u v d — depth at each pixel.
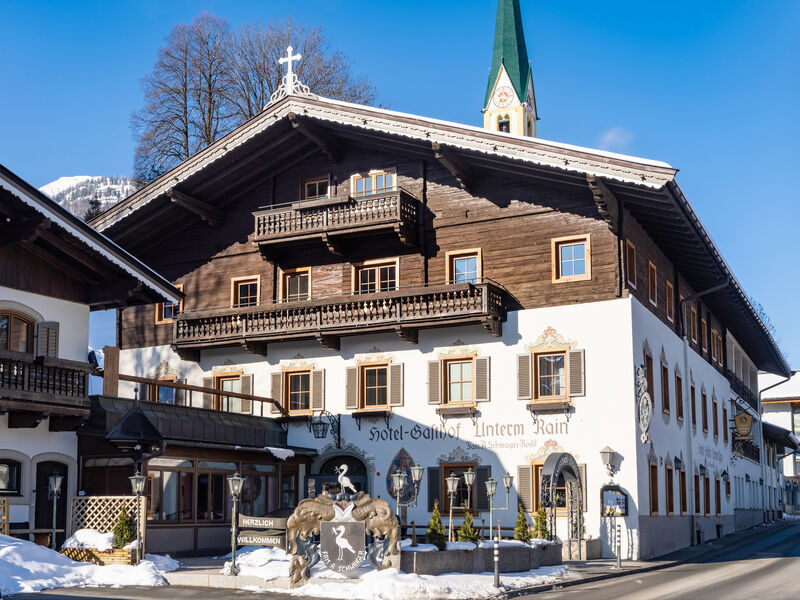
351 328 29.72
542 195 28.86
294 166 32.72
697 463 34.75
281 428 31.19
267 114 30.92
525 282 28.70
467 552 20.69
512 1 58.53
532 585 19.36
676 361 32.84
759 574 21.94
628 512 26.61
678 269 34.38
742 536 38.81
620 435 26.91
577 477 26.30
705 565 25.17
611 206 27.23
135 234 33.69
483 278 28.97
